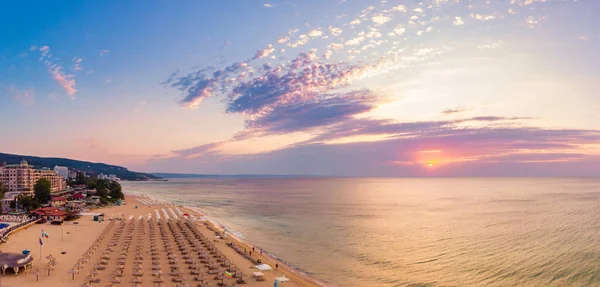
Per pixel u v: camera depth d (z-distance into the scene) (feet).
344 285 182.91
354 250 258.98
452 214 471.21
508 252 251.60
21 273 170.50
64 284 158.10
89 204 520.01
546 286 183.21
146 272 180.34
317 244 279.49
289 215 464.65
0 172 636.07
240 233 327.06
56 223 321.52
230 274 175.52
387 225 376.68
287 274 195.21
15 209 395.96
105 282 163.22
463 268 213.05
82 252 215.72
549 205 578.66
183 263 199.93
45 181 499.92
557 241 288.30
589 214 456.86
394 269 211.61
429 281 189.88
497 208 540.93
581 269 209.87
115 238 255.09
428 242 286.25
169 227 320.70
